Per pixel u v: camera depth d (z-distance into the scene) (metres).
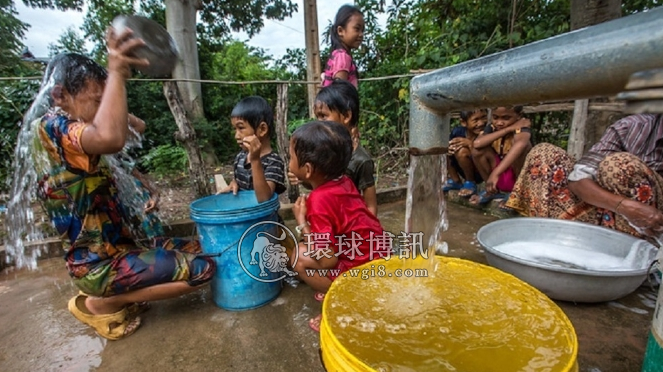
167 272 1.46
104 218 1.46
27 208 1.73
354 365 0.73
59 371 1.29
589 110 2.71
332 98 1.92
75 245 1.41
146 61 1.20
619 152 1.68
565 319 0.89
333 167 1.53
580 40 0.54
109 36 1.14
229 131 7.93
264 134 2.09
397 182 4.11
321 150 1.49
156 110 7.07
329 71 2.70
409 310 1.05
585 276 1.36
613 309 1.50
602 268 1.59
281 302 1.73
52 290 1.92
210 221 1.54
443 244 2.20
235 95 8.40
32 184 1.56
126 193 1.73
